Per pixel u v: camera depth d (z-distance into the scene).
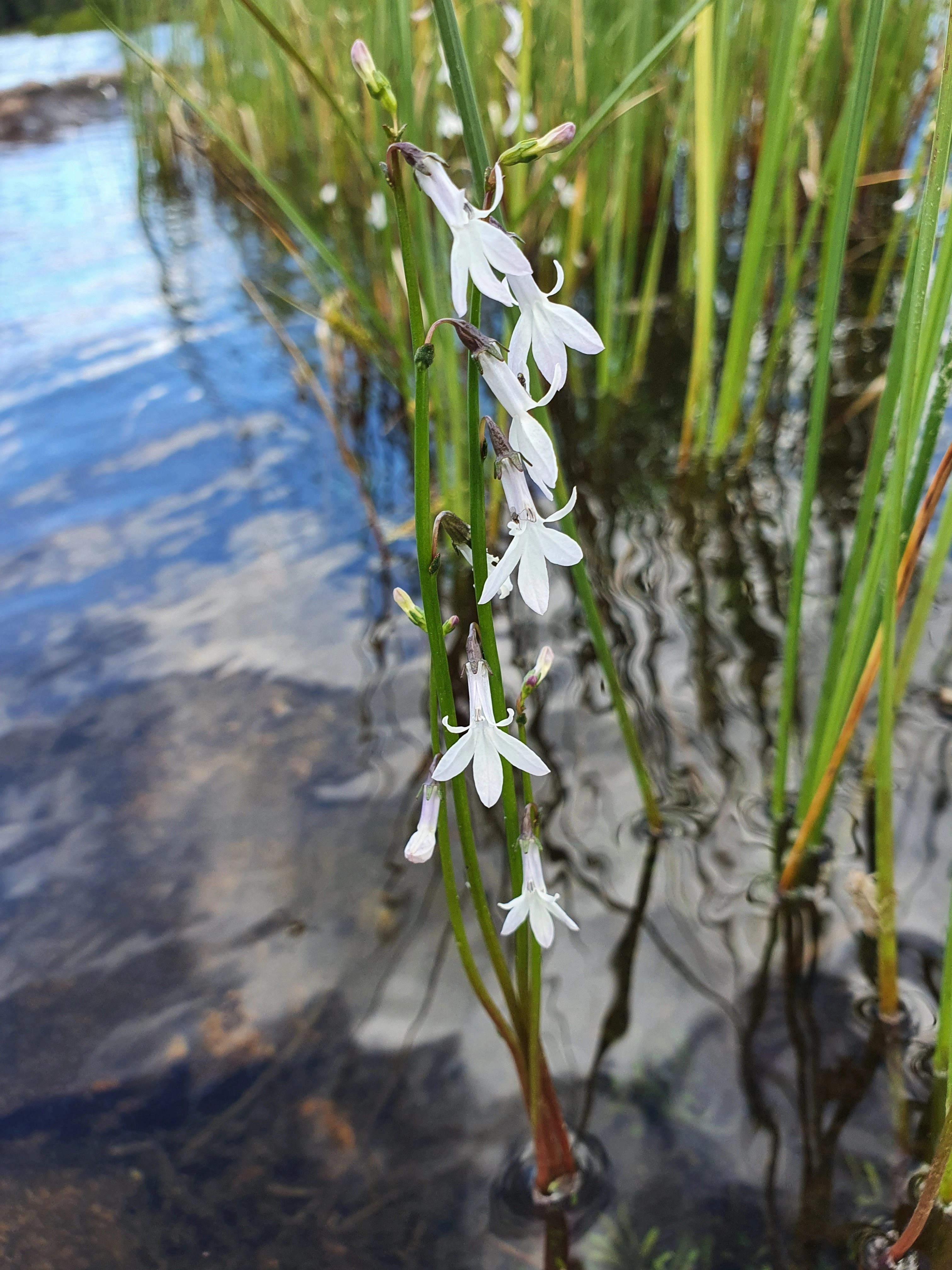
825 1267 0.15
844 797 0.22
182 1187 0.16
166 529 0.34
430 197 0.09
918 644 0.22
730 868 0.21
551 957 0.19
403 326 0.33
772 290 0.47
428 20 0.32
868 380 0.40
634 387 0.43
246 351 0.48
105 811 0.23
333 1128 0.17
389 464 0.38
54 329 0.52
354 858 0.22
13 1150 0.17
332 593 0.30
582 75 0.36
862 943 0.19
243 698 0.26
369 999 0.19
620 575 0.31
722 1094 0.17
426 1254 0.15
